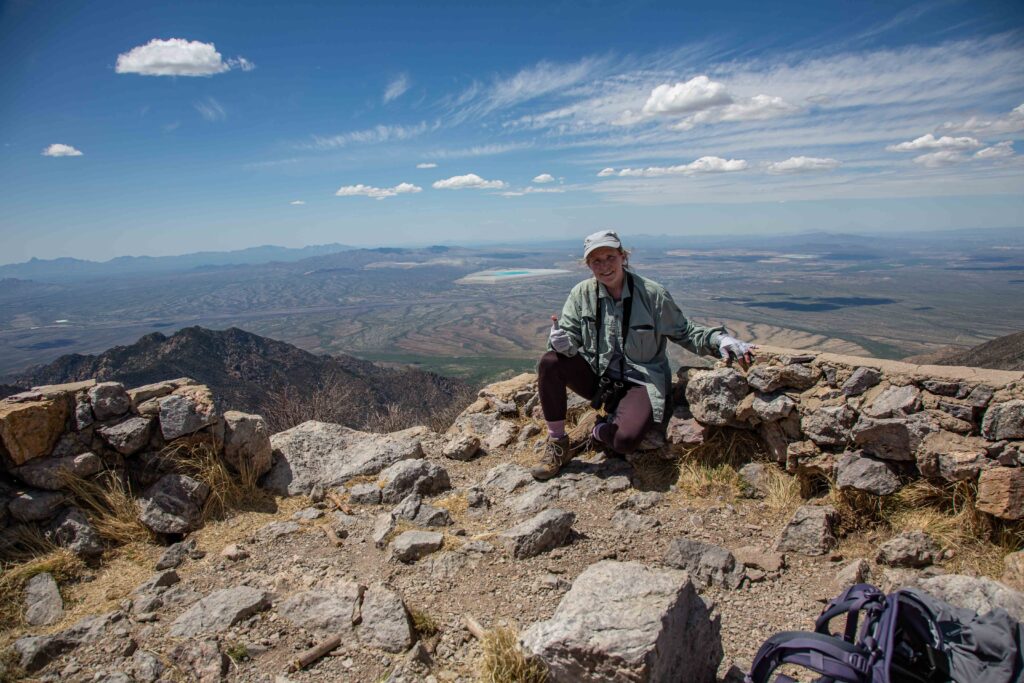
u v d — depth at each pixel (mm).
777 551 3555
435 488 4656
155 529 3926
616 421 4438
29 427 3830
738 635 2863
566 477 4602
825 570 3340
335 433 5340
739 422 4254
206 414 4398
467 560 3498
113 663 2719
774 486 4109
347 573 3461
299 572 3488
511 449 5395
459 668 2643
